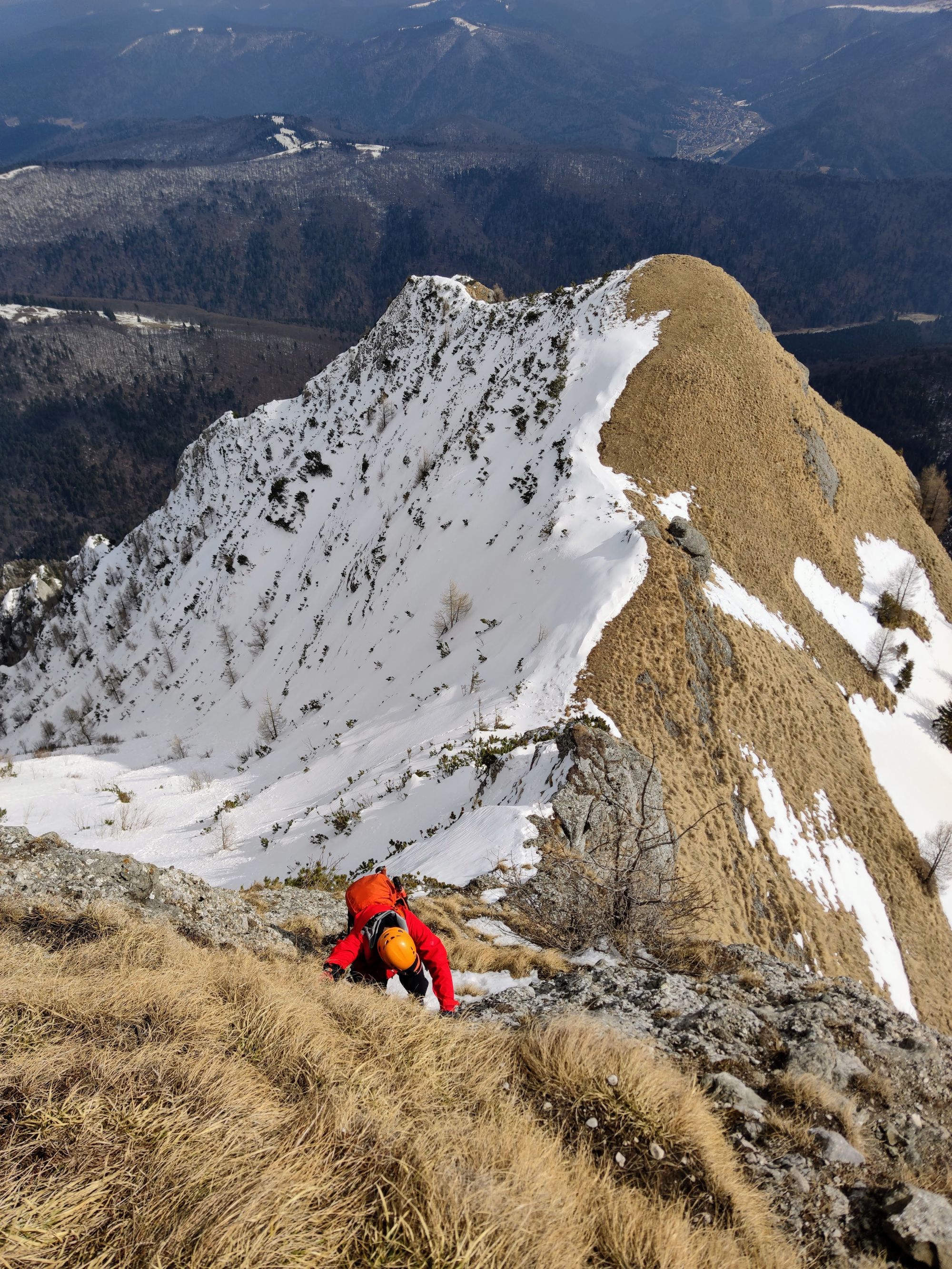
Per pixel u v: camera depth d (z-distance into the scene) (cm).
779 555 5406
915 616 6169
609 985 724
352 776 4131
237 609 8906
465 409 7288
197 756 6612
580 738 2466
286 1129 329
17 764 6856
